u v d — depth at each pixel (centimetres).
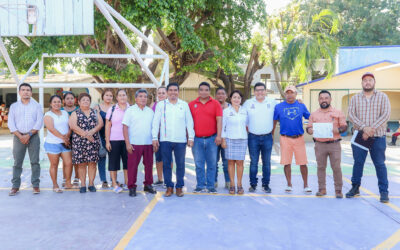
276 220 410
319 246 335
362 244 340
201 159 538
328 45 1866
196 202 488
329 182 622
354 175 511
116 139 541
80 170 542
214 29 1309
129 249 327
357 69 1658
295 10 2153
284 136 539
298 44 1895
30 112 527
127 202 489
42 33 612
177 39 1213
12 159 911
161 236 359
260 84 534
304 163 537
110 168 548
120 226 390
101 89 1428
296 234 366
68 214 434
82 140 530
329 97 505
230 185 538
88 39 1163
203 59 1259
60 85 777
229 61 1317
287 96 530
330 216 425
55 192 547
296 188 575
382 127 485
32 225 394
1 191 553
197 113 526
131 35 1284
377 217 421
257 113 536
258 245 337
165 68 806
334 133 506
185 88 1878
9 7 614
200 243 341
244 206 468
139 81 1255
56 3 611
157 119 520
